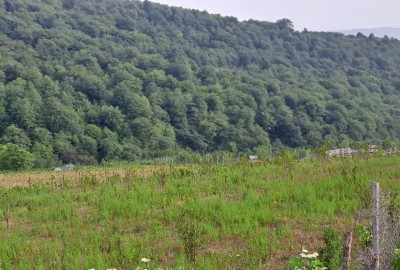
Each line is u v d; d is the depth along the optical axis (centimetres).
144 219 1345
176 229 1224
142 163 4250
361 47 14238
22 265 983
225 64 12194
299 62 13188
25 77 7669
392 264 845
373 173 1731
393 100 10556
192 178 1922
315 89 10069
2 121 6531
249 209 1323
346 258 817
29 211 1545
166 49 11706
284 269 944
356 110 8725
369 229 1033
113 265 984
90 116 7256
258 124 8212
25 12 11300
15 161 4225
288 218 1262
